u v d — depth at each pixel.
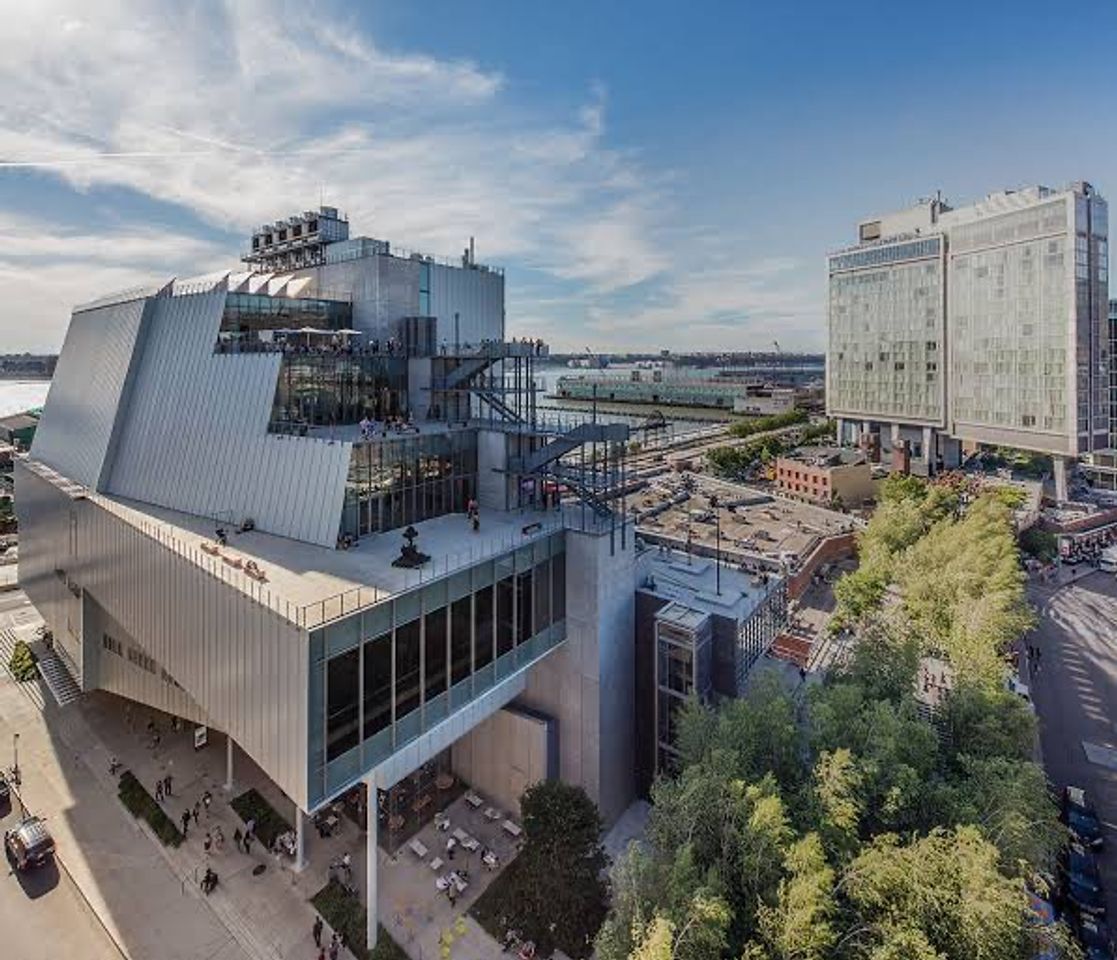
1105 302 115.50
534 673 41.22
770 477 129.62
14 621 67.75
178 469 45.44
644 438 158.50
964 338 128.50
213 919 32.81
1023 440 118.62
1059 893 35.47
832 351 156.62
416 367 49.66
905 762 33.00
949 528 75.12
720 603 43.12
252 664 29.05
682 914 24.97
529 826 33.44
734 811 28.61
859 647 44.28
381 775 30.53
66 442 59.06
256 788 41.97
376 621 28.72
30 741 47.34
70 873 35.44
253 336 46.25
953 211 131.38
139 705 51.31
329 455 37.75
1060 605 78.62
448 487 44.06
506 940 31.77
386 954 30.75
